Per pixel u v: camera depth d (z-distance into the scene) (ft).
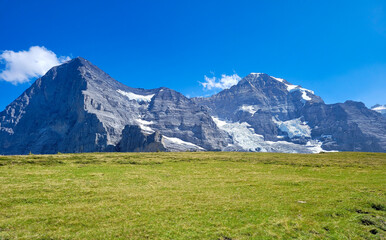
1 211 82.99
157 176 146.82
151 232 70.54
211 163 204.95
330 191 113.19
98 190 109.91
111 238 66.69
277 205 93.25
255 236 69.77
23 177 129.18
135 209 87.15
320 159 239.30
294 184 127.54
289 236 70.38
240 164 202.69
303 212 86.94
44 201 94.22
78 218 78.79
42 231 69.87
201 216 82.12
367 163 213.05
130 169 167.12
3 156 184.65
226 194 107.45
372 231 74.69
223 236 69.41
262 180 138.00
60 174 140.67
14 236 66.44
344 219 82.23
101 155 224.53
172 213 84.23
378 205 93.50
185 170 170.81
